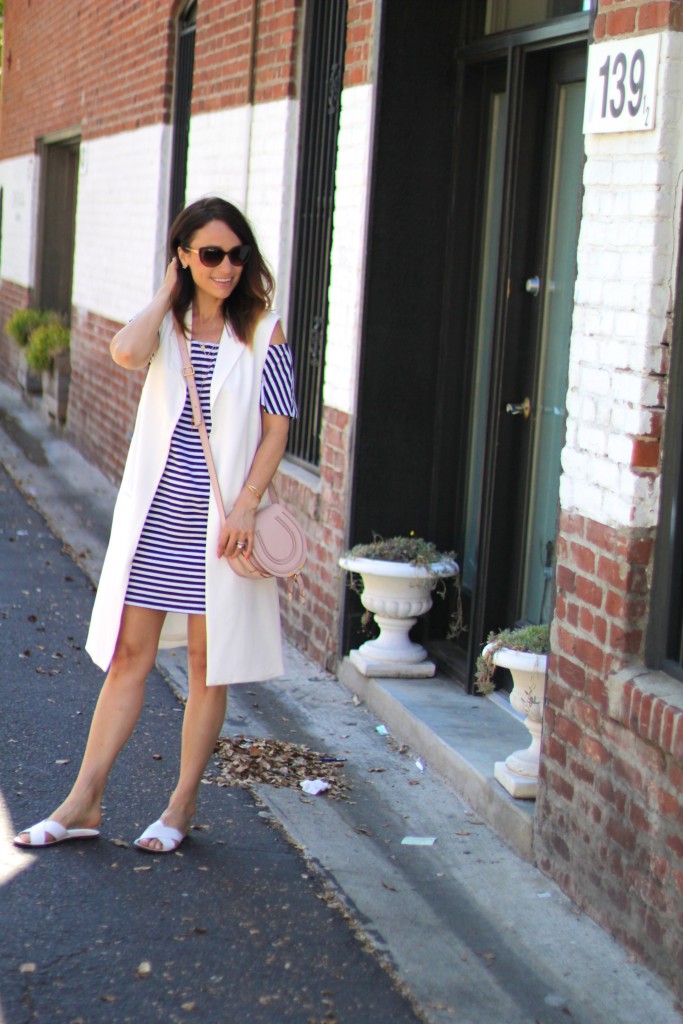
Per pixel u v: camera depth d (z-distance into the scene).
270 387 4.21
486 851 4.59
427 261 6.18
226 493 4.16
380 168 6.09
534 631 4.75
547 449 5.62
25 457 13.16
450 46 6.10
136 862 4.28
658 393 3.88
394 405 6.23
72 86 14.48
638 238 3.90
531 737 5.30
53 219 17.25
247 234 4.10
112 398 12.01
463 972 3.77
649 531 3.92
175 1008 3.46
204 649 4.31
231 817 4.72
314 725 5.80
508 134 5.58
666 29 3.77
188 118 9.97
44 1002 3.44
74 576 8.55
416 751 5.48
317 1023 3.45
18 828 4.48
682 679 3.80
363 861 4.45
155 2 10.59
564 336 5.50
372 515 6.27
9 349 18.91
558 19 5.23
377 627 6.39
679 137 3.80
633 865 3.87
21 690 6.07
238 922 3.95
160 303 4.13
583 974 3.78
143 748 5.37
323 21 7.13
